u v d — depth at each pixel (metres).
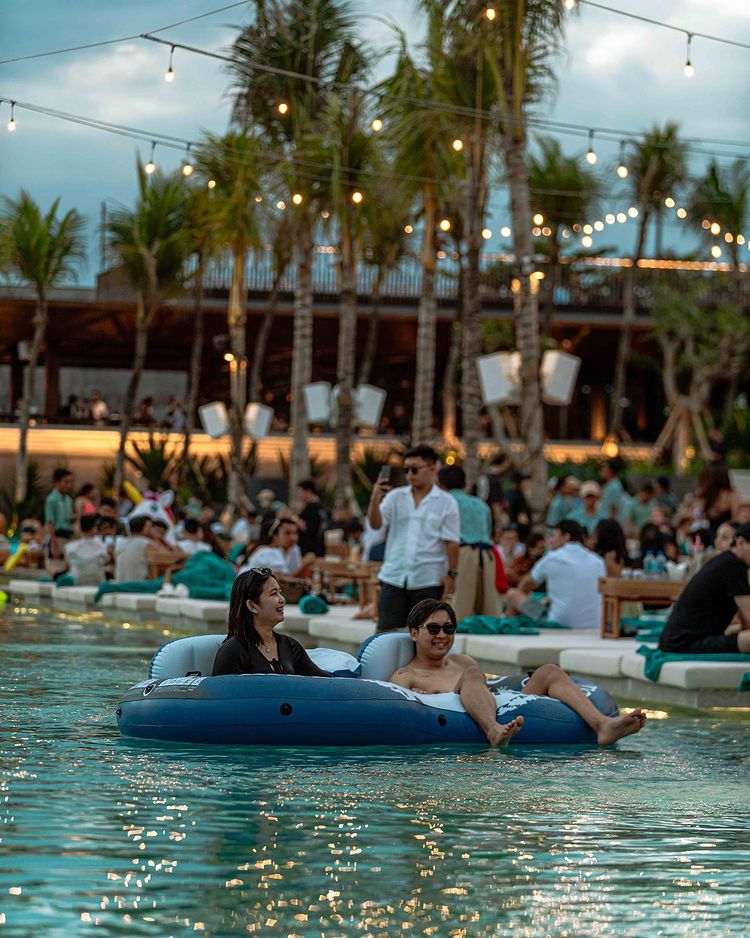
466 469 21.56
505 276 36.41
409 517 10.65
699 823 5.80
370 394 27.95
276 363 42.31
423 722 7.91
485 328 35.16
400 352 40.62
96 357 41.62
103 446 36.50
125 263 31.33
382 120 23.11
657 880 4.83
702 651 10.16
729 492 15.79
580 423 41.81
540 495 19.22
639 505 22.47
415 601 10.64
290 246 30.61
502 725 7.89
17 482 33.69
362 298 35.91
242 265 29.58
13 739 7.63
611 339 39.06
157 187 31.16
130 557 18.88
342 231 26.81
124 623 16.55
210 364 42.50
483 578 12.92
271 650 8.26
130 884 4.59
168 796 6.08
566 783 6.73
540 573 13.53
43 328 33.38
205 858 4.95
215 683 7.78
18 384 41.34
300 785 6.48
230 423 30.53
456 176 24.09
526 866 4.98
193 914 4.29
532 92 20.02
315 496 18.66
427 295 24.61
